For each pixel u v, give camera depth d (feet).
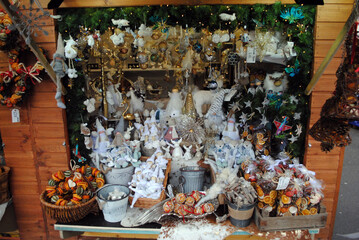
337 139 6.12
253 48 7.41
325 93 7.38
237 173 7.56
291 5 7.01
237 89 8.58
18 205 8.52
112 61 8.32
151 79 10.05
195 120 8.61
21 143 8.00
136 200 7.16
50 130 7.86
